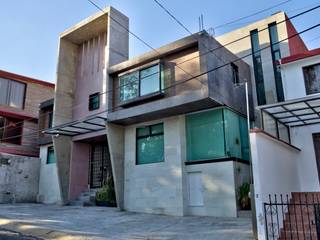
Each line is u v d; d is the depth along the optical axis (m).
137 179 15.37
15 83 25.03
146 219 12.48
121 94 16.27
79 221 11.95
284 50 17.31
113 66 16.83
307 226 8.52
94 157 19.77
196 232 9.59
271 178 8.80
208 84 12.93
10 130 22.91
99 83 18.53
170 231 9.91
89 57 19.83
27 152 22.95
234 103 14.84
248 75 17.59
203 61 13.34
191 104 13.48
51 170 20.38
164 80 14.92
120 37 18.00
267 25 18.41
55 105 18.73
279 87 17.16
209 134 13.95
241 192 12.73
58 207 16.98
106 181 17.72
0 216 12.82
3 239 9.02
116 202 16.27
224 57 14.97
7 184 19.59
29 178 20.70
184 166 14.05
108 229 10.33
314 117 11.45
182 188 13.66
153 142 15.34
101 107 17.89
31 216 13.13
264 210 7.86
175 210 13.64
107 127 15.83
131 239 8.80
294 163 11.49
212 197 13.15
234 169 12.92
